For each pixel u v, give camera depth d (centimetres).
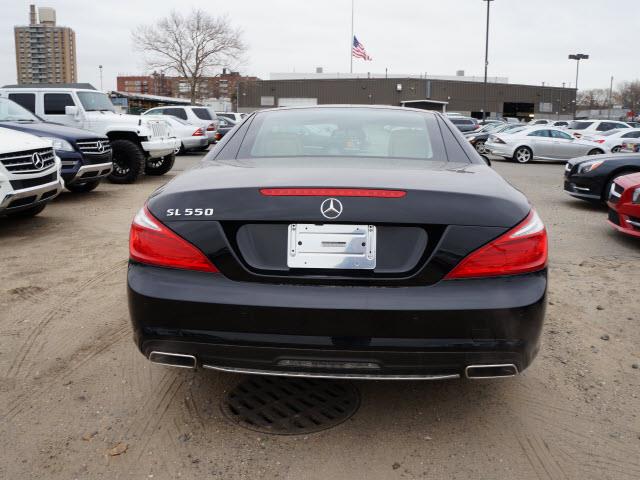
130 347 331
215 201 217
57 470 220
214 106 7031
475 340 207
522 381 295
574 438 244
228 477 216
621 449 236
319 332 207
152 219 224
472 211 212
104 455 229
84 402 270
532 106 7612
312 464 224
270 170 243
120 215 775
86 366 307
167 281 217
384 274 210
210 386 285
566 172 934
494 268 209
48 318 375
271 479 215
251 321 209
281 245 213
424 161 271
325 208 209
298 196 211
